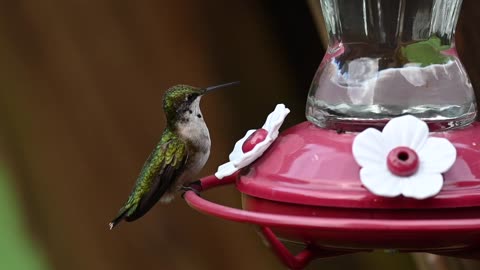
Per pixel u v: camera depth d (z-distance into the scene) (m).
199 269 9.03
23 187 9.28
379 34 5.29
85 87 8.99
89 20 8.90
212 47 8.84
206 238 9.11
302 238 4.95
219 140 8.84
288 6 8.76
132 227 9.19
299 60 8.80
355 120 5.11
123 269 9.20
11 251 9.20
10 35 8.95
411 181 4.56
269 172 5.09
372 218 4.62
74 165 9.18
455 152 4.59
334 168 4.80
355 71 5.23
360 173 4.61
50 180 9.27
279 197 4.87
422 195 4.49
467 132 5.01
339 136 5.04
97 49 8.91
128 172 9.10
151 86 8.91
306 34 8.75
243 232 9.12
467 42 6.29
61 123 9.11
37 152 9.21
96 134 9.09
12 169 9.23
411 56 5.19
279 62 8.83
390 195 4.53
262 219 4.53
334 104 5.20
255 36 8.82
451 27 5.40
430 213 4.57
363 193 4.63
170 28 8.83
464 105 5.14
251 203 5.16
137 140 9.04
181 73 8.83
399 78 5.13
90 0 8.86
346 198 4.64
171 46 8.83
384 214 4.60
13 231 9.25
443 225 4.31
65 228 9.27
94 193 9.23
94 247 9.27
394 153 4.61
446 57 5.26
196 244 9.12
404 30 5.26
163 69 8.86
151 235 9.20
